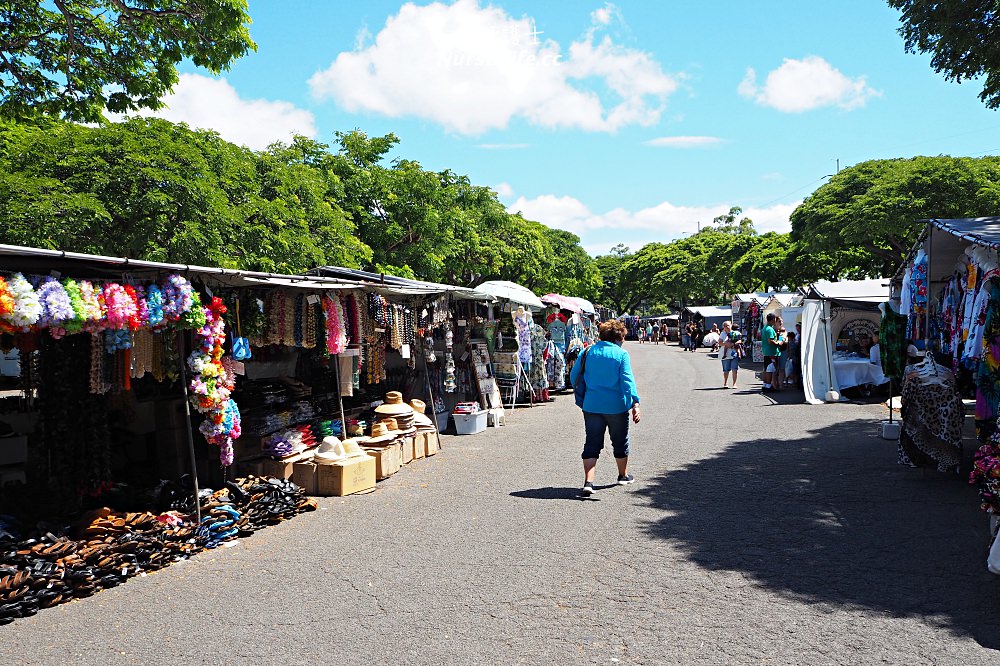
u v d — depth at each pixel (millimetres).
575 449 10039
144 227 12547
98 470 6336
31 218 10914
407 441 9289
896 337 10578
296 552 5758
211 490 6605
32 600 4609
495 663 3750
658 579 4922
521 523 6367
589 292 58906
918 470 8039
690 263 64312
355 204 22688
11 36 10617
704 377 22297
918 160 28641
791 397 15930
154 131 13992
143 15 10594
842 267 36719
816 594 4578
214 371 6156
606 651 3854
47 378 6238
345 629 4238
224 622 4398
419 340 11234
